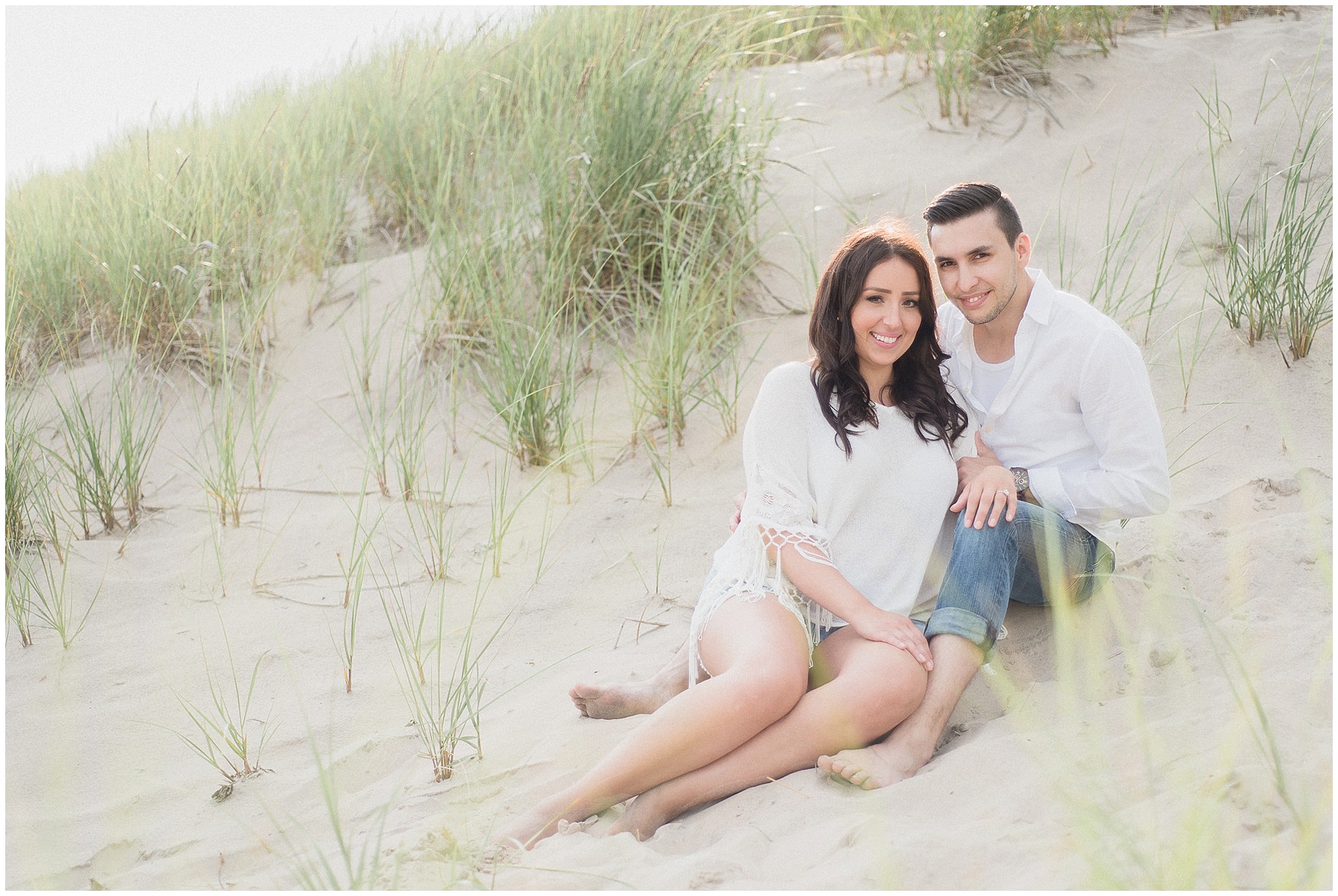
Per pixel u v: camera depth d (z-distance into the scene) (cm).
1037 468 266
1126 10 558
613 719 258
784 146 516
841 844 194
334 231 488
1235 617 252
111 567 351
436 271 445
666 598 313
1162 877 167
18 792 248
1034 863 179
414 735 260
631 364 388
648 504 357
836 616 247
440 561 340
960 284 252
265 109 602
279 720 271
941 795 207
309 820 231
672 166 429
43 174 612
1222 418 339
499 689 279
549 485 372
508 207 437
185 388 442
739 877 187
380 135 522
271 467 401
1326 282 356
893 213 455
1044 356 257
